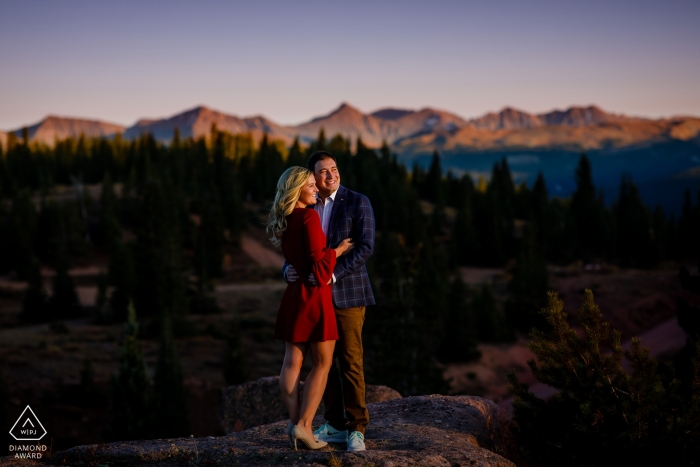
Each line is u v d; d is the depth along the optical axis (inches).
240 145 6717.5
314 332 175.2
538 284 2511.1
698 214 4119.1
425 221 4426.7
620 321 2372.0
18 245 3206.2
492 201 4564.5
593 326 210.1
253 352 2017.7
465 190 5497.1
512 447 238.4
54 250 3430.1
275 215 179.3
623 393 202.2
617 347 202.8
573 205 4407.0
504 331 2278.5
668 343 1708.9
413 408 233.8
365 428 194.1
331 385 195.9
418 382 1397.6
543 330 220.1
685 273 394.0
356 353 183.8
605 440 197.8
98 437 1300.4
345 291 181.6
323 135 6456.7
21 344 1894.7
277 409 391.5
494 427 230.7
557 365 206.2
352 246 181.2
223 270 3587.6
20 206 3526.1
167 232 2783.0
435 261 3125.0
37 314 2486.5
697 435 184.7
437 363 1983.3
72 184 5369.1
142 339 2185.0
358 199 184.5
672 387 195.6
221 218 3978.8
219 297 2898.6
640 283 2918.3
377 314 1427.2
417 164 6102.4
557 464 212.8
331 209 186.5
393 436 197.6
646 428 191.5
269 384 405.7
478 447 185.5
